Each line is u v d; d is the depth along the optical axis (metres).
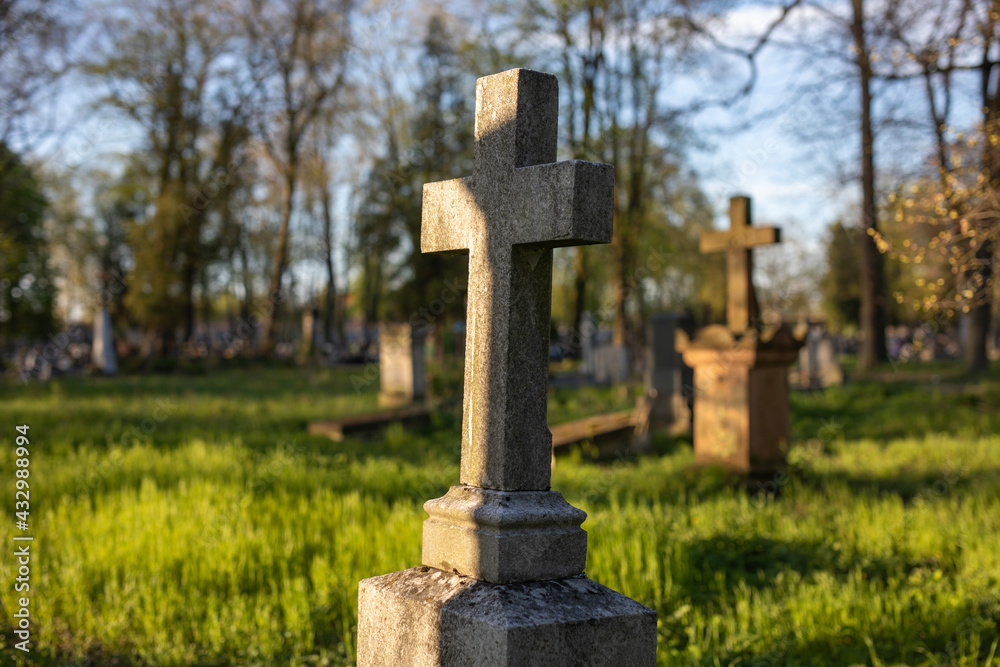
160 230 28.56
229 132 32.06
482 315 3.05
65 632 4.70
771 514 7.61
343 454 11.74
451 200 3.22
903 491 9.23
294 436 13.48
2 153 17.66
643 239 29.81
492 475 2.96
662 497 9.05
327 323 41.56
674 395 14.85
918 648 4.36
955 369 26.17
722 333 9.62
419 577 3.00
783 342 9.51
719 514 7.56
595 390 21.12
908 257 10.22
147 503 7.09
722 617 4.92
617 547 5.74
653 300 38.88
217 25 30.28
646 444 13.50
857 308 45.97
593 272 31.38
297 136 33.75
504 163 3.01
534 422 3.00
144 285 27.75
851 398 18.47
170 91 29.55
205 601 5.02
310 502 7.59
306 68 32.38
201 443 11.05
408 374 18.45
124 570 5.49
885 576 5.73
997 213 9.58
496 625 2.54
